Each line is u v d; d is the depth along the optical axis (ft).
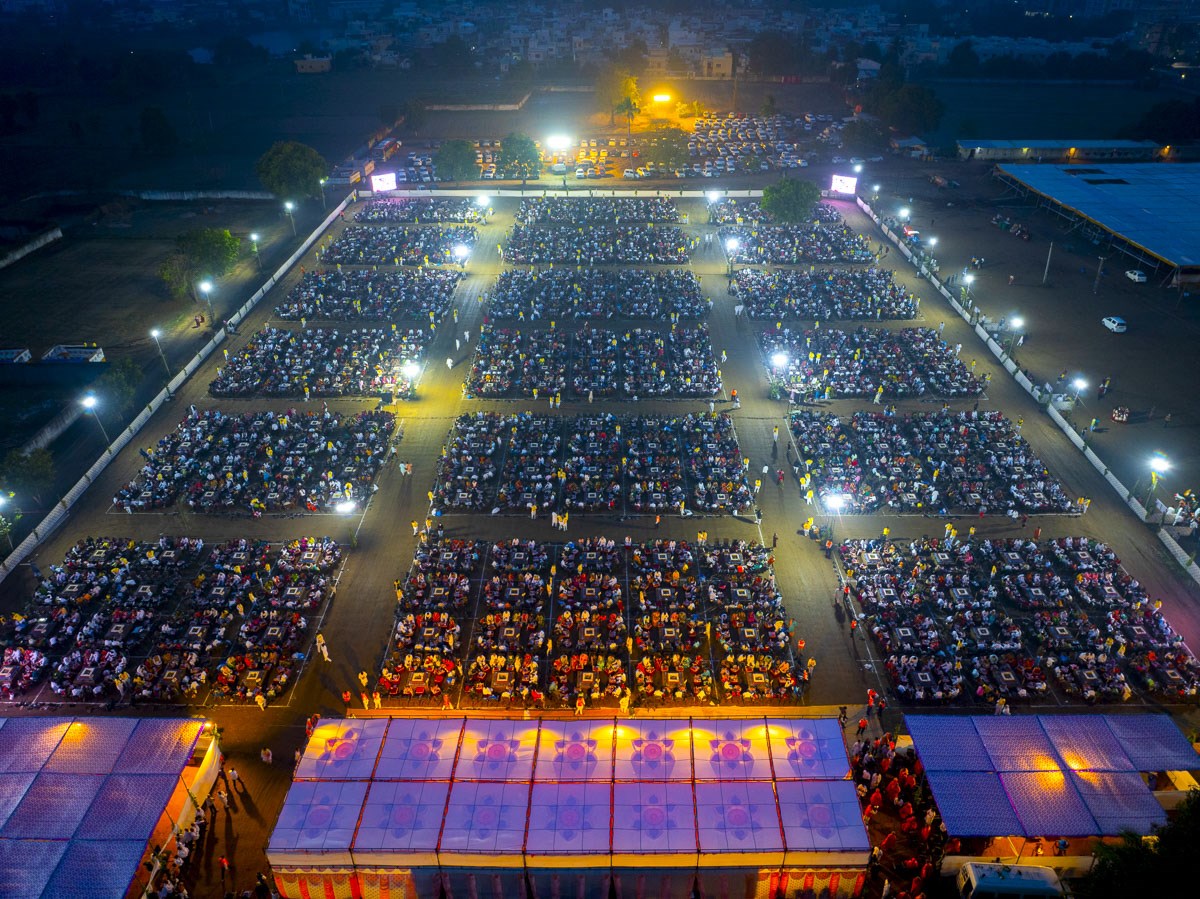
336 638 251.39
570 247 545.44
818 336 430.61
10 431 360.07
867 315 456.45
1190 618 258.98
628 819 174.40
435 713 224.53
